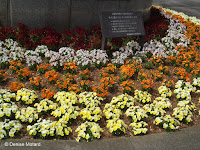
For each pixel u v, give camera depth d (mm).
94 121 4246
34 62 5758
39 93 4914
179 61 6680
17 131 3770
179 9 14359
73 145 3604
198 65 6289
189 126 4473
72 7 7410
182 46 7523
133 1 8477
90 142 3709
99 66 6188
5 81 5180
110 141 3781
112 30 6523
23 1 6824
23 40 6609
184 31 9016
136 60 6398
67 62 5934
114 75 5918
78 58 6199
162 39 7891
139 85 5609
